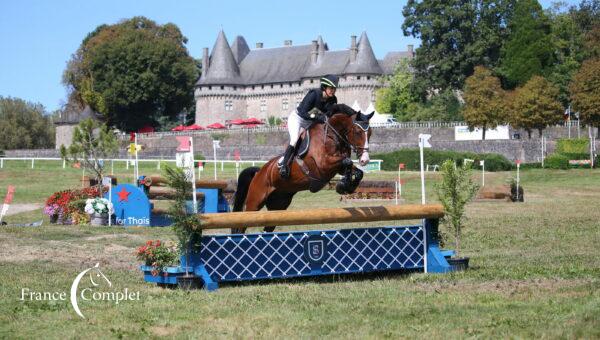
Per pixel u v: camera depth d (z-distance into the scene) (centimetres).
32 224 2130
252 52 12069
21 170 4966
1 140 9975
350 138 1030
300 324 779
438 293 958
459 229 1199
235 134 9369
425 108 8906
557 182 4612
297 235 1084
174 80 10619
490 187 3259
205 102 11644
